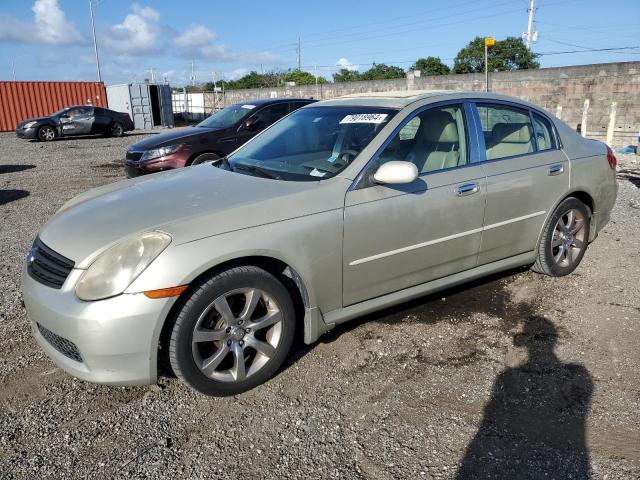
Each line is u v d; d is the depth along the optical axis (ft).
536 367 10.34
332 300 10.31
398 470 7.66
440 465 7.75
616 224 20.20
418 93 12.48
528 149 13.46
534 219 13.39
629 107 55.26
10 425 8.75
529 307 12.97
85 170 40.32
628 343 11.18
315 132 12.24
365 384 9.84
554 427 8.56
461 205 11.65
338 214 9.93
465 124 12.26
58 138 73.36
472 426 8.61
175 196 10.00
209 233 8.75
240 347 9.34
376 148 10.75
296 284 10.06
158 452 8.11
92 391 9.70
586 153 14.61
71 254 8.68
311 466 7.77
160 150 25.73
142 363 8.47
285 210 9.49
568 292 13.82
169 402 9.36
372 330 11.84
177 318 8.62
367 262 10.51
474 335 11.63
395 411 9.04
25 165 43.45
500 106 13.07
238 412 9.06
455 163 11.94
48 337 9.09
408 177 9.85
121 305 8.16
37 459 7.96
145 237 8.48
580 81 58.18
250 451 8.11
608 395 9.39
